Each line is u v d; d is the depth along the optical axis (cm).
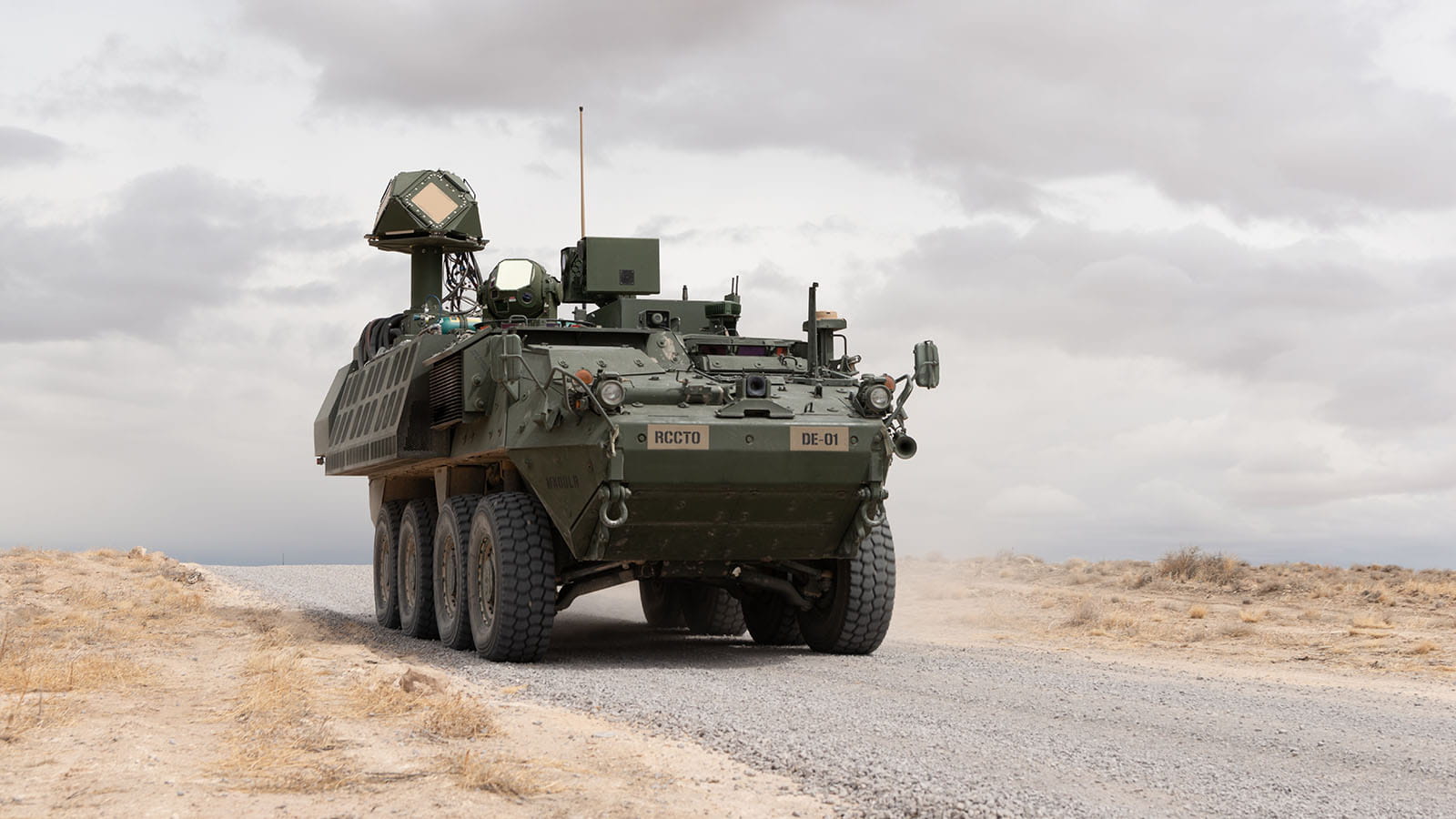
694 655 1240
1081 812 558
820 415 1123
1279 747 730
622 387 1051
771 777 626
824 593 1259
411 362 1375
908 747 694
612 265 1396
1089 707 865
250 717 778
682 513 1105
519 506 1178
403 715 794
